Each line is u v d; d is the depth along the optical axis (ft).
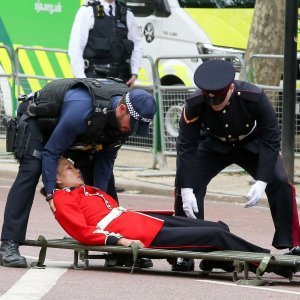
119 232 77.71
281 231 82.07
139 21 159.63
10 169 144.46
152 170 143.74
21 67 162.81
